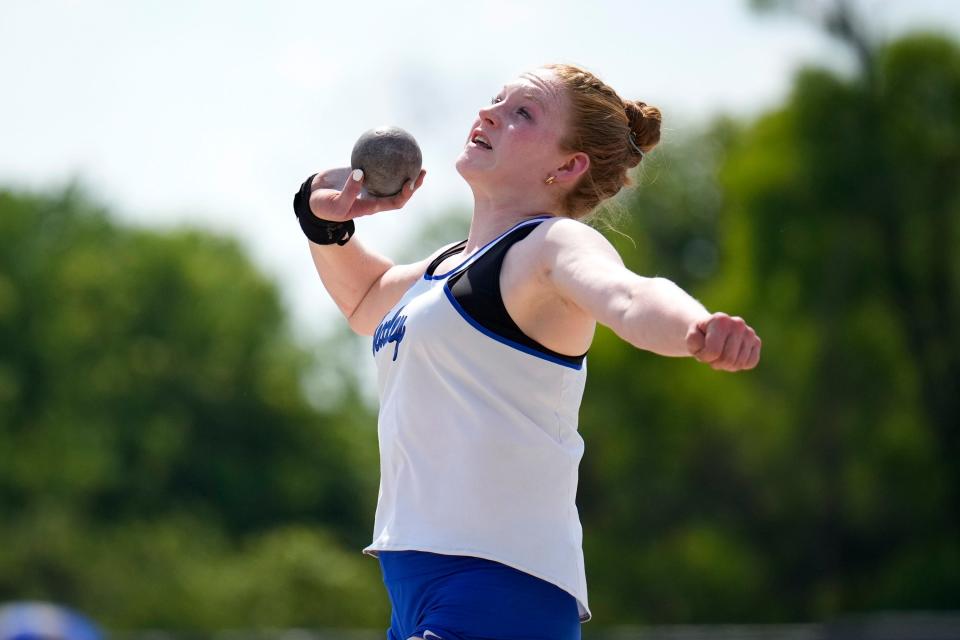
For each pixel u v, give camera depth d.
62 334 146.75
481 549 10.75
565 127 11.83
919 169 90.50
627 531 101.62
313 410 154.00
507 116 11.94
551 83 11.98
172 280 153.62
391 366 11.41
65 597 116.12
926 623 41.81
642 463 101.94
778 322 95.12
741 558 96.94
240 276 159.00
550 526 10.96
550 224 10.74
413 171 12.58
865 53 90.44
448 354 10.95
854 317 93.00
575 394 11.22
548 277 10.47
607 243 10.48
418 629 10.81
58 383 145.88
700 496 101.25
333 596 113.31
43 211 165.00
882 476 95.56
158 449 144.38
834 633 43.12
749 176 92.88
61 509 127.25
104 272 151.00
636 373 101.31
